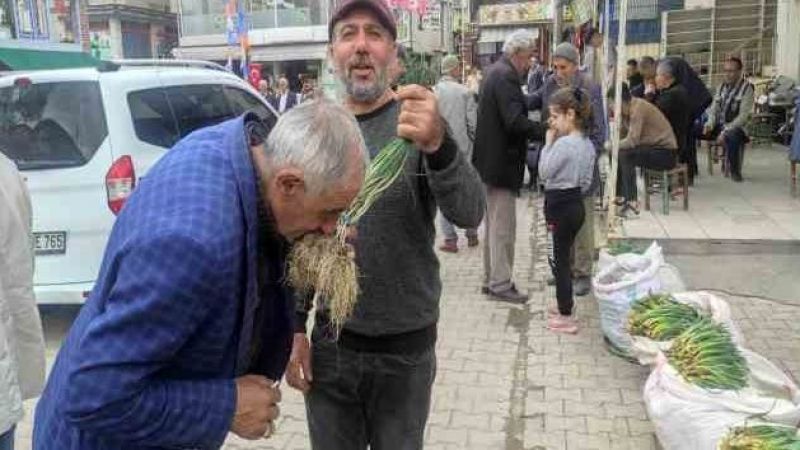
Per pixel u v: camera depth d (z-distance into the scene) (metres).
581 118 4.80
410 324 2.20
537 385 4.19
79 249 4.99
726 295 5.46
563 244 4.91
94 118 4.95
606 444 3.52
